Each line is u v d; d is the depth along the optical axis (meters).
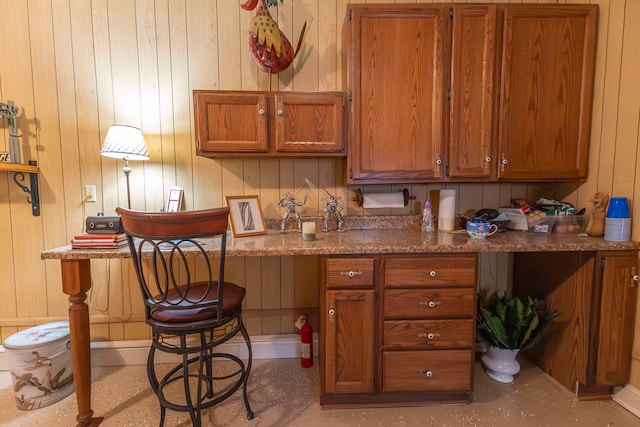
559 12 1.57
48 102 1.74
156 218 1.08
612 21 1.52
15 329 1.81
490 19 1.56
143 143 1.63
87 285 1.37
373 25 1.56
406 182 1.65
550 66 1.60
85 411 1.38
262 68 1.71
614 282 1.43
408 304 1.41
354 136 1.60
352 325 1.41
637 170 1.43
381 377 1.44
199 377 1.25
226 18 1.78
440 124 1.60
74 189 1.79
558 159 1.65
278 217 1.88
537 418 1.42
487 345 1.72
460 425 1.38
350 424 1.40
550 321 1.66
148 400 1.55
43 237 1.79
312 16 1.81
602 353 1.46
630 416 1.42
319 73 1.83
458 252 1.39
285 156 1.64
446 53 1.58
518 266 1.96
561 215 1.66
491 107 1.60
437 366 1.44
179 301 1.29
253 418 1.43
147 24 1.75
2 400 1.56
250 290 1.91
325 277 1.38
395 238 1.58
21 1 1.69
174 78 1.78
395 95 1.59
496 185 1.95
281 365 1.86
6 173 1.75
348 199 1.91
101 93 1.76
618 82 1.50
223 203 1.86
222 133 1.56
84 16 1.72
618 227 1.44
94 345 1.83
